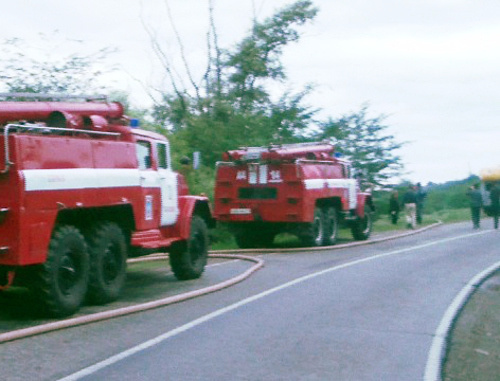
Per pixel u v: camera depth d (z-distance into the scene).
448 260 17.70
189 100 29.86
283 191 20.70
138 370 6.86
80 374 6.65
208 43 32.19
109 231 10.85
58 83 17.48
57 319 9.55
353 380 6.71
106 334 8.56
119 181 11.02
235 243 24.03
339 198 22.98
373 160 34.62
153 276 14.80
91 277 10.52
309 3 33.34
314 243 21.52
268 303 11.00
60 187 9.48
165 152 13.16
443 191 58.75
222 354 7.59
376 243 23.69
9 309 10.38
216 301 11.22
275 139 29.58
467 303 11.62
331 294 11.97
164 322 9.38
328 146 23.09
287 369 7.04
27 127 9.03
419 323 9.61
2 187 8.80
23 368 6.84
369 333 8.86
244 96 32.78
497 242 23.25
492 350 8.53
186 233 13.55
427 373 7.00
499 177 42.38
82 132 10.20
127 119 11.77
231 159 21.20
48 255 9.30
